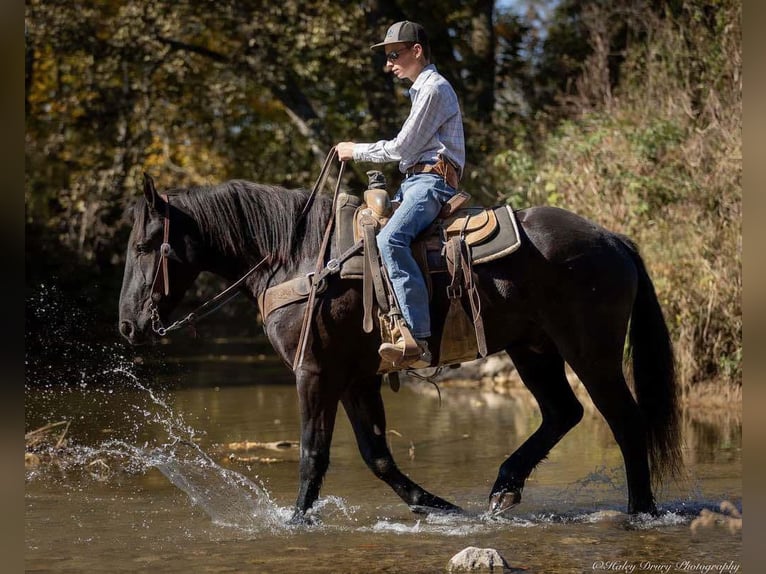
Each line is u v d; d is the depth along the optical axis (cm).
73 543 552
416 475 773
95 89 1956
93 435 955
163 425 1028
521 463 630
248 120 2239
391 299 568
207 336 2386
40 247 1820
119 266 1847
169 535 571
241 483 741
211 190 618
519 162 1384
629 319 622
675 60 1402
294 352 586
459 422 1068
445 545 543
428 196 582
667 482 704
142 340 619
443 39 2055
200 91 2039
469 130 1872
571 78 1672
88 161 2023
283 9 1866
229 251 612
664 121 1247
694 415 1043
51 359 1439
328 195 632
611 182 1216
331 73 1992
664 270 1132
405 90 2039
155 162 2191
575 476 757
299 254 602
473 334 588
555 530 579
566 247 588
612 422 600
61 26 1891
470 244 582
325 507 659
